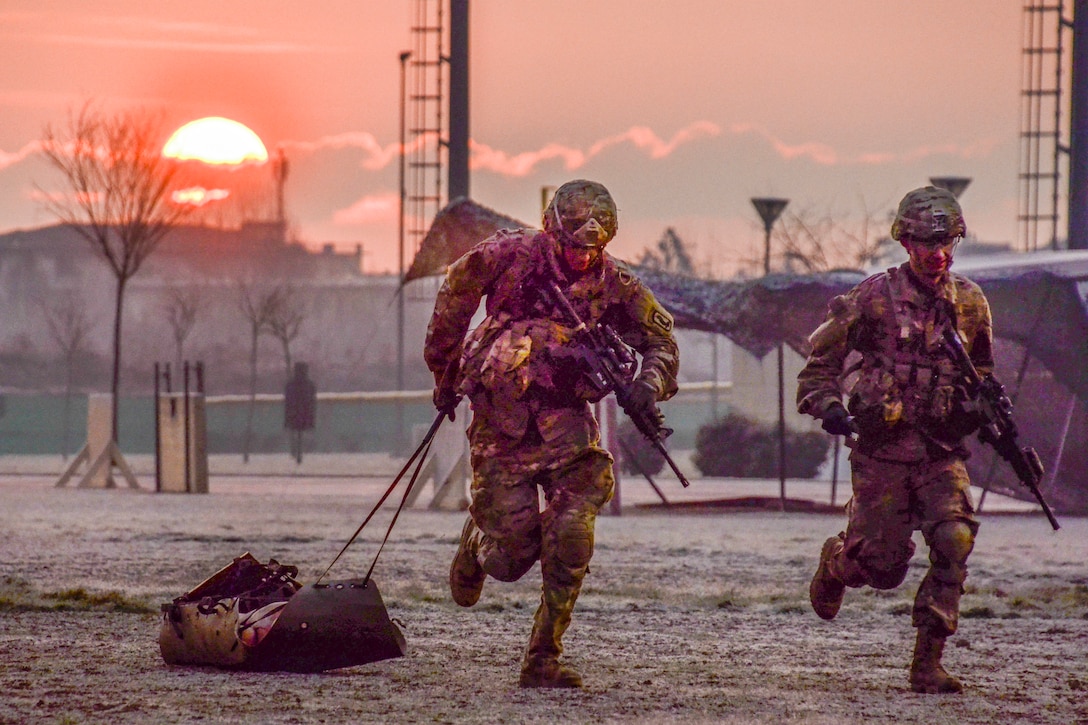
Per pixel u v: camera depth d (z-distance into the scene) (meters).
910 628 26.80
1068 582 35.19
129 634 24.25
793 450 102.25
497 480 20.20
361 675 20.41
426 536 46.81
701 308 64.75
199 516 56.47
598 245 20.09
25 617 26.38
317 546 43.00
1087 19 103.75
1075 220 103.31
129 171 110.31
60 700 18.12
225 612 20.58
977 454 66.75
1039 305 62.94
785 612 29.02
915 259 20.53
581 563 19.88
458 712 17.67
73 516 55.75
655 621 27.34
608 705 18.39
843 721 17.59
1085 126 102.19
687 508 67.38
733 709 18.31
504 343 20.02
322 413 176.00
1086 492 65.50
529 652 19.86
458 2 106.62
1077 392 63.75
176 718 17.05
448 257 63.59
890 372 20.52
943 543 20.09
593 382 20.06
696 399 175.88
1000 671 21.94
